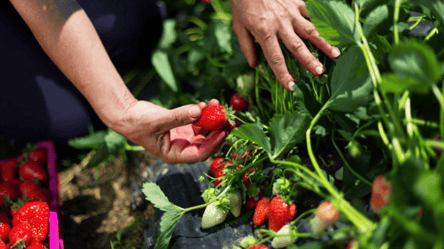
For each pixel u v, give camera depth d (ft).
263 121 4.46
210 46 4.95
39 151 4.66
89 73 3.34
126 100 3.45
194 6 6.51
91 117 5.08
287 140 3.06
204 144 3.58
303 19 3.46
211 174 4.32
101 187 4.86
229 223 3.54
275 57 3.58
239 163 3.47
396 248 1.92
